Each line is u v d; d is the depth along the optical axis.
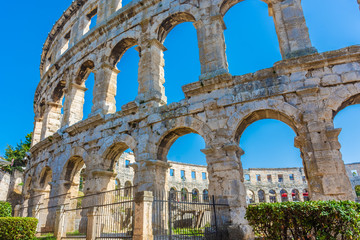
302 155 15.66
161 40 23.36
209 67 18.77
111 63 25.78
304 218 9.44
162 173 18.83
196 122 17.61
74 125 24.62
